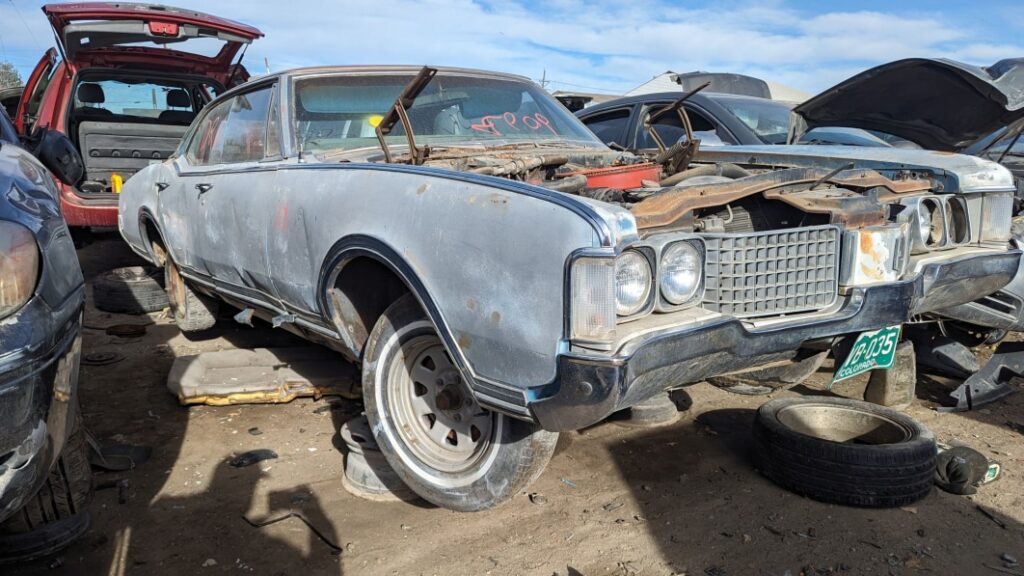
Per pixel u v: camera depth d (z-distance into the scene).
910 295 2.81
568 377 2.10
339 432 3.51
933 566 2.49
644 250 2.25
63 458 2.40
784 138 5.92
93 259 7.60
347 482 2.96
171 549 2.52
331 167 3.05
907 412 3.93
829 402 3.43
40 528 2.41
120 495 2.86
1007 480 3.14
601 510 2.82
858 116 4.95
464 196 2.43
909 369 3.84
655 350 2.15
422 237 2.51
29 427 1.87
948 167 3.45
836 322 2.64
